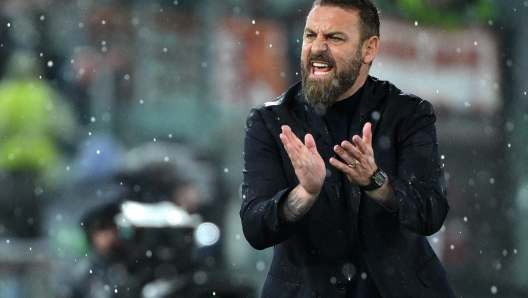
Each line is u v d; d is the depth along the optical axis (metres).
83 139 42.66
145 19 45.03
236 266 34.69
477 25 38.09
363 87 12.79
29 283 29.92
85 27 44.56
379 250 12.52
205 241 21.55
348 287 12.73
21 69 41.75
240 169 43.97
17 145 39.03
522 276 39.06
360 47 12.47
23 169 38.84
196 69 45.00
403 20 36.69
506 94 39.50
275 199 12.07
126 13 45.00
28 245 32.66
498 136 39.34
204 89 44.84
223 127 44.47
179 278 19.30
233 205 38.84
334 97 12.44
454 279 38.38
